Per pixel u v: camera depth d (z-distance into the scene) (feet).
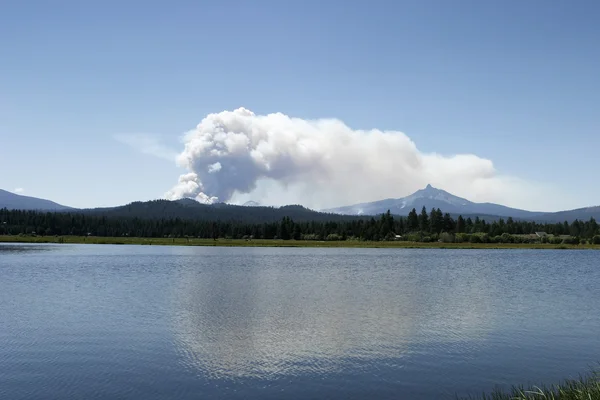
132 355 104.94
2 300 185.88
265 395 80.43
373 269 360.69
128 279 269.03
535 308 173.17
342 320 146.92
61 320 145.28
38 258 449.06
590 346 114.21
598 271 351.87
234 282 258.57
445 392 81.61
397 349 111.04
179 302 183.52
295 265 395.75
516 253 643.04
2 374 91.20
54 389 83.25
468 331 131.23
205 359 102.01
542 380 88.17
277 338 122.11
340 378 88.94
